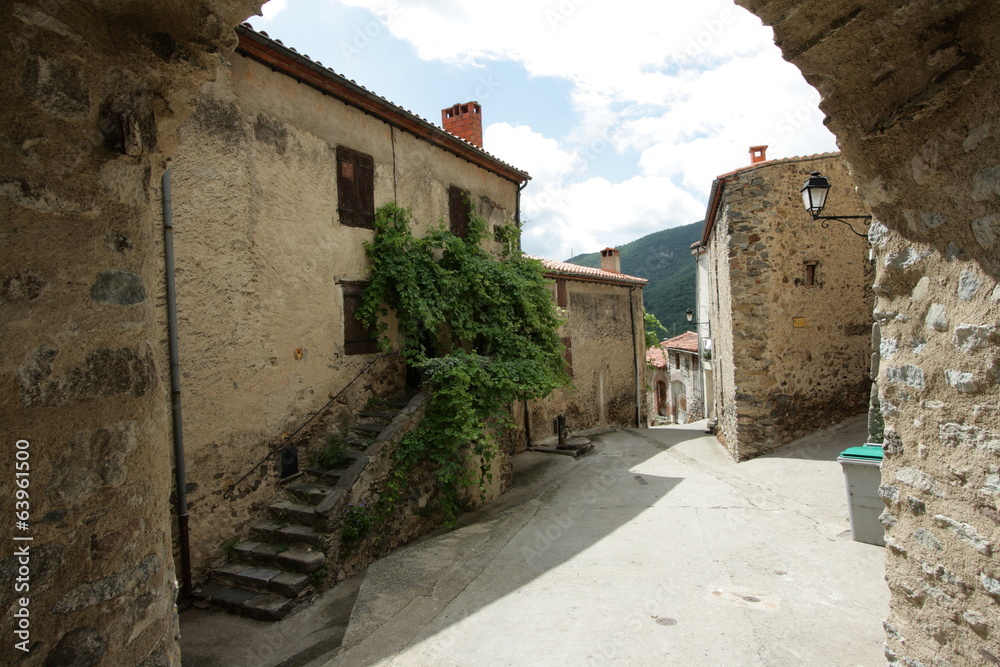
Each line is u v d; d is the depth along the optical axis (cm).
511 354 780
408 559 532
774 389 853
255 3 201
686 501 673
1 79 152
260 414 542
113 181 186
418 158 793
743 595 405
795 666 313
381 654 360
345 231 657
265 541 516
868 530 491
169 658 209
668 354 2527
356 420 661
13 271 155
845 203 870
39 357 161
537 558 511
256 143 545
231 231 517
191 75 209
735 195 864
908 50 205
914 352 240
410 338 713
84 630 171
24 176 158
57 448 165
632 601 406
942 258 220
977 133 193
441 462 615
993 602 201
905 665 250
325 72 601
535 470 980
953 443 218
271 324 556
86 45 173
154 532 201
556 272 1255
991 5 181
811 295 871
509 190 1045
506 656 344
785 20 220
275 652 389
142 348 196
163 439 207
